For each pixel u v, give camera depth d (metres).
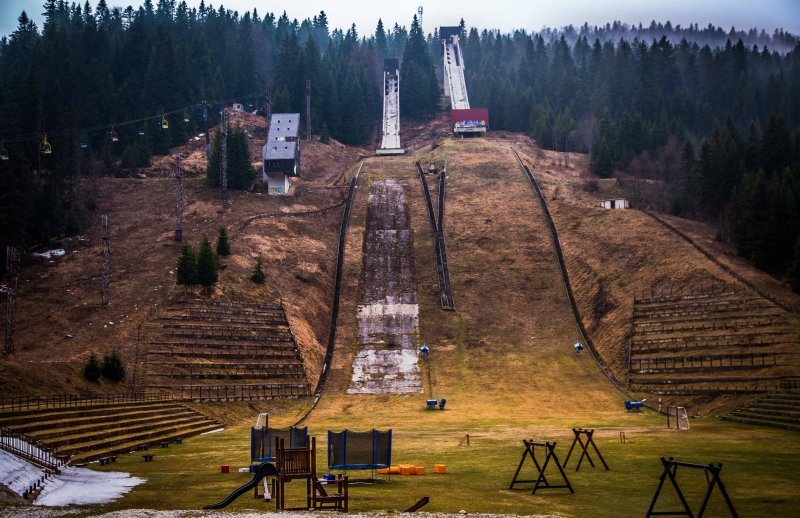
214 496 44.16
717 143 199.12
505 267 170.25
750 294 133.88
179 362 115.81
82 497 44.53
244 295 145.50
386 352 139.00
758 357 112.31
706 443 69.06
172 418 90.50
